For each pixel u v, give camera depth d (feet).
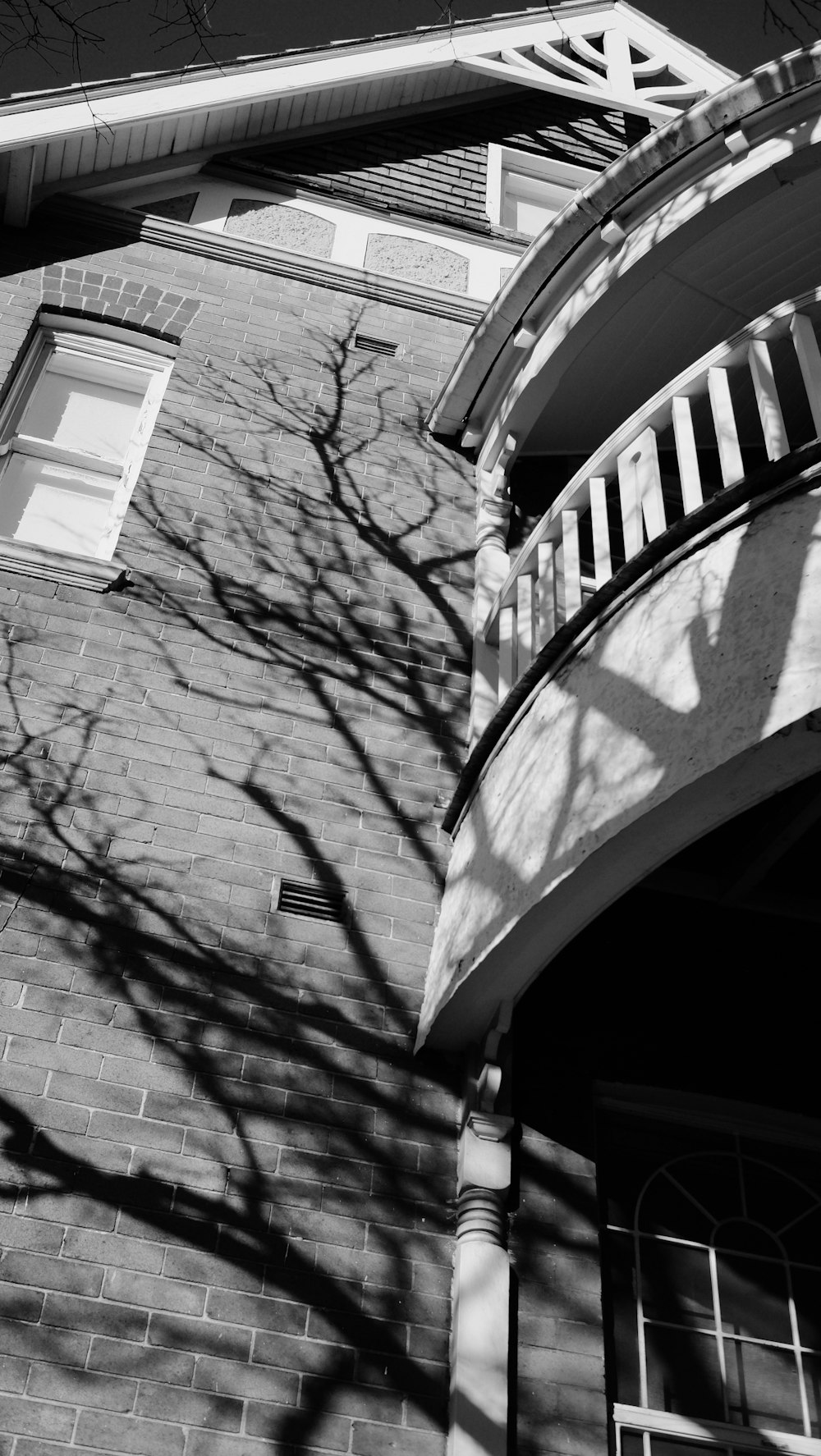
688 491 15.52
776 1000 18.65
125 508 21.99
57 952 16.69
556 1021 17.78
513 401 22.82
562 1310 15.39
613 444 17.40
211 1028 16.63
